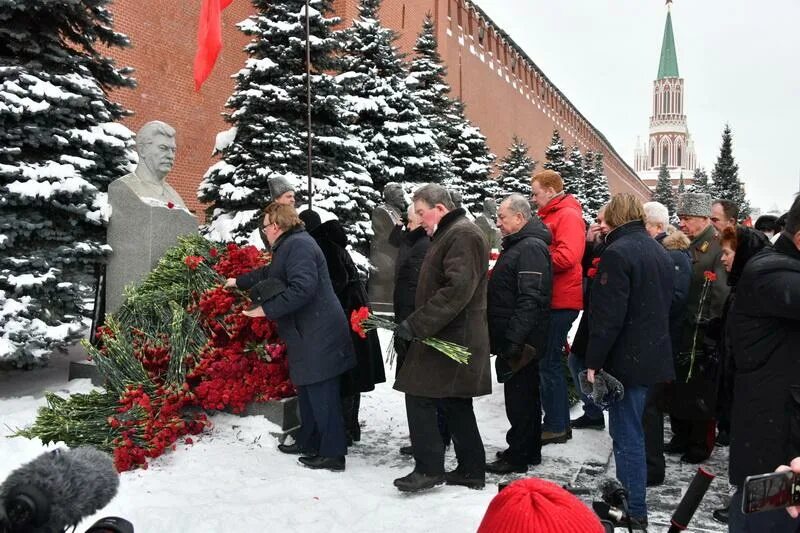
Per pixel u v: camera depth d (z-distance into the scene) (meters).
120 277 6.51
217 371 5.52
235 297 5.73
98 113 7.50
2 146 6.62
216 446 5.15
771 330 2.76
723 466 5.27
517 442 4.97
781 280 2.68
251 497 4.29
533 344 4.87
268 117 11.20
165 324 5.70
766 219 6.95
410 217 5.64
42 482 1.54
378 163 14.69
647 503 4.44
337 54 15.35
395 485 4.31
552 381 5.67
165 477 4.59
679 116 146.38
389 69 15.72
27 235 6.32
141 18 18.34
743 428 2.82
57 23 7.52
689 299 5.18
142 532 3.69
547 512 1.40
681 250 5.02
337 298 5.00
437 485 4.39
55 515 1.53
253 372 5.58
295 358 4.81
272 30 11.46
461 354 4.16
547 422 5.72
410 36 30.02
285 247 4.77
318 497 4.27
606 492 2.08
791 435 2.71
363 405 6.85
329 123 12.26
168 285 6.00
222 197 11.23
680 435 5.62
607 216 4.05
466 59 37.62
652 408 4.76
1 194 6.37
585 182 41.03
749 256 4.46
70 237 6.56
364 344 5.36
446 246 4.29
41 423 4.89
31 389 6.42
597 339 3.83
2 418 5.41
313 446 5.07
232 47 21.89
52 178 6.63
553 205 5.72
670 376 3.90
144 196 6.60
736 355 2.90
